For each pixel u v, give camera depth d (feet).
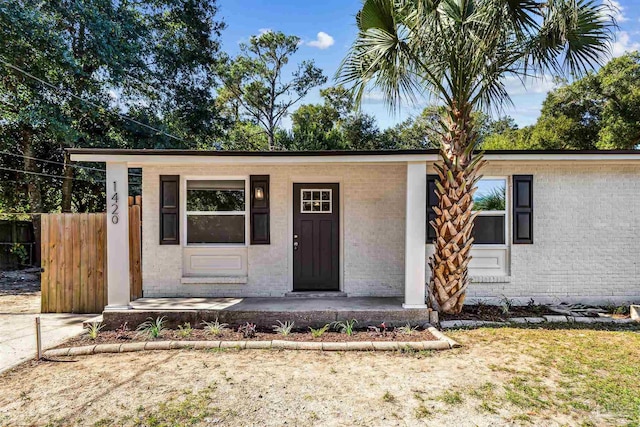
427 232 23.88
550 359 15.06
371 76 19.90
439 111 21.70
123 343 17.04
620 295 23.71
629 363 14.60
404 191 24.49
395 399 11.93
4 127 39.68
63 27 37.40
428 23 17.95
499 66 19.47
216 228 24.64
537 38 18.67
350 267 24.45
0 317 22.56
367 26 18.40
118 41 39.81
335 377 13.61
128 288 20.40
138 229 24.48
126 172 20.39
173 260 24.23
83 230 23.65
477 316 21.11
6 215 42.83
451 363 14.82
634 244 23.73
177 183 24.22
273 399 11.96
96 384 13.08
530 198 23.72
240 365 14.76
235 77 84.53
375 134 85.97
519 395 12.10
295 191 24.97
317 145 64.23
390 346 16.40
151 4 48.88
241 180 24.63
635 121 59.41
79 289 23.59
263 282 24.41
